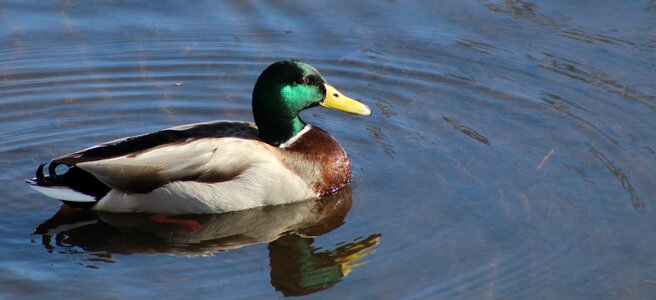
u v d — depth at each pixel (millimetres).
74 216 13328
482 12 18797
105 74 17250
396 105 16500
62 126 15758
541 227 12812
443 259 12117
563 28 18219
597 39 17828
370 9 18984
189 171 13242
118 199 13297
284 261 12195
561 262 12039
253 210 13594
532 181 14000
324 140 14031
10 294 11273
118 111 16281
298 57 17719
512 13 18766
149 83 17094
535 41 17938
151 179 13195
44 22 18438
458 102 16500
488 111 16172
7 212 13312
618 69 17016
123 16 18734
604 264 12000
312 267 12016
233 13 18953
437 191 13797
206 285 11570
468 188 13844
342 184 14078
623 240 12492
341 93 15359
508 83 16891
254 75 17328
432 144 15227
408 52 17828
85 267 11977
